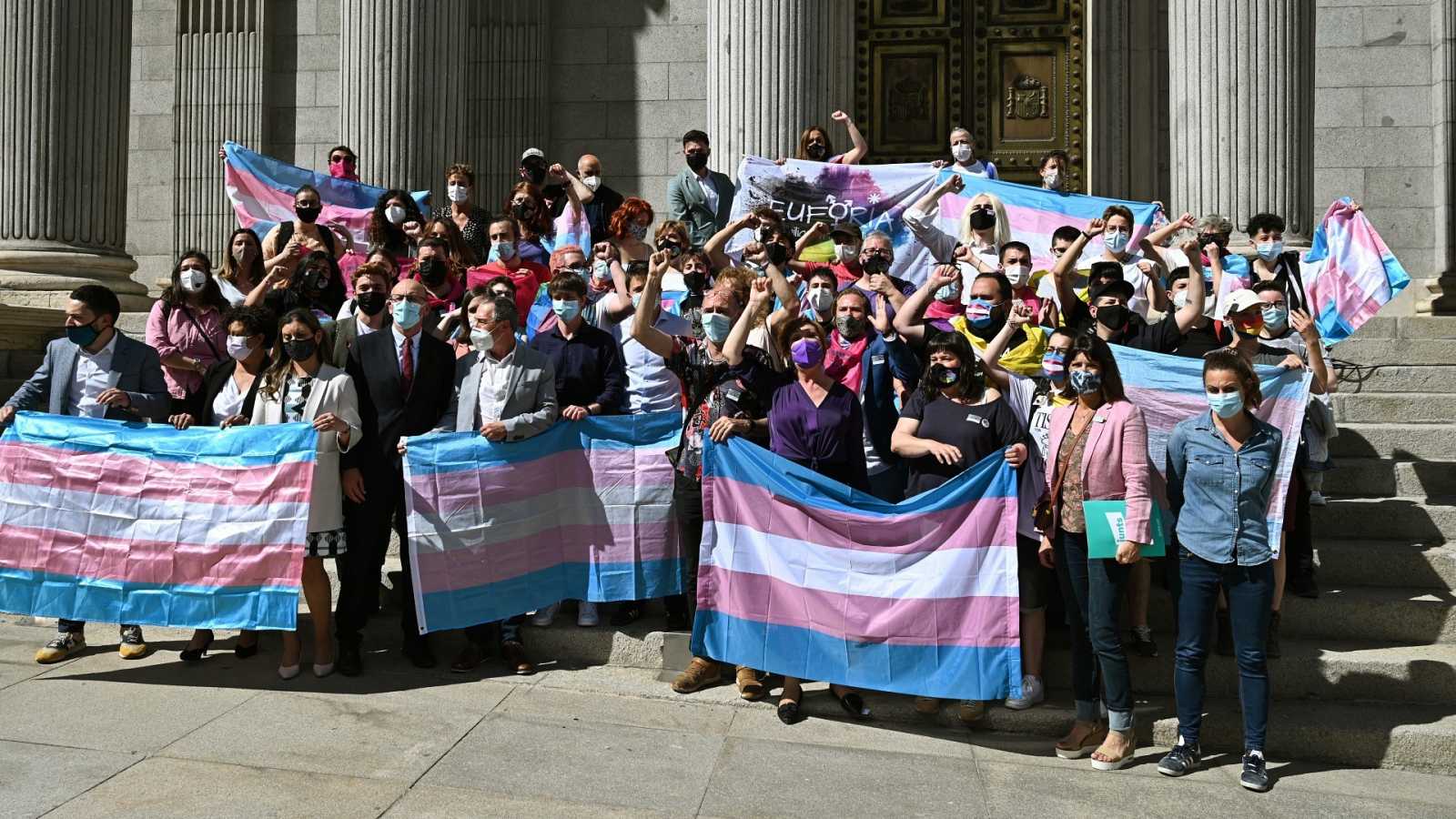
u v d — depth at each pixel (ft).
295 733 16.87
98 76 34.22
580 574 21.34
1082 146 43.42
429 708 18.28
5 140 33.27
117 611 19.74
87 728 16.84
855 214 29.14
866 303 19.77
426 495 20.15
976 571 18.30
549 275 26.30
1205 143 29.86
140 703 18.12
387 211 27.35
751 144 31.01
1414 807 15.85
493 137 44.83
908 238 29.07
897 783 16.12
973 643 18.20
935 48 44.37
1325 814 15.55
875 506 18.69
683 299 23.25
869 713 18.89
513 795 14.94
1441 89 39.60
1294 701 19.03
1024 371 20.98
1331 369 20.58
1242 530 16.74
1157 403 20.70
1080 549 17.62
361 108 34.86
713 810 14.82
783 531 19.17
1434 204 39.88
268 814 14.03
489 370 21.04
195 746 16.21
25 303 32.48
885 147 44.52
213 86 45.19
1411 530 22.86
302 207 26.86
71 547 19.95
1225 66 29.58
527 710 18.38
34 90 33.19
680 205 29.66
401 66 34.71
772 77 30.89
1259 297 20.42
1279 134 29.35
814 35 31.12
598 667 20.90
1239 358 16.87
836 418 19.27
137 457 20.01
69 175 33.58
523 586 20.84
